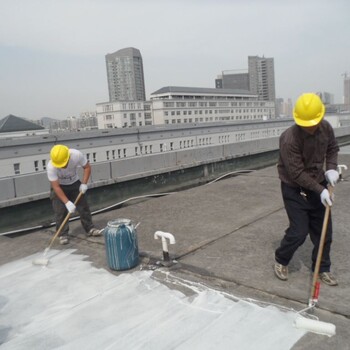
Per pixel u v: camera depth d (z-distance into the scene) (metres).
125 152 31.59
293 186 3.15
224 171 10.17
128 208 6.73
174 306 3.17
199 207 6.46
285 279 3.48
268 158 11.83
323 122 2.99
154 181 8.26
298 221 3.19
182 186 8.96
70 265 4.24
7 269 4.28
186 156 9.04
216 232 5.05
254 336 2.65
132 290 3.51
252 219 5.53
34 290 3.68
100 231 5.22
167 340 2.69
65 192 5.01
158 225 5.57
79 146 28.17
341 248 4.18
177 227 5.41
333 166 3.17
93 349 2.67
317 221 3.23
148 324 2.92
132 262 3.99
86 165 5.04
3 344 2.81
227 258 4.13
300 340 2.58
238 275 3.68
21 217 6.02
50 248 4.88
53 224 6.16
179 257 4.25
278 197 6.81
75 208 4.66
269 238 4.68
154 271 3.90
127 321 2.99
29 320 3.13
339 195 6.60
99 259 4.36
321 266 3.32
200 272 3.81
